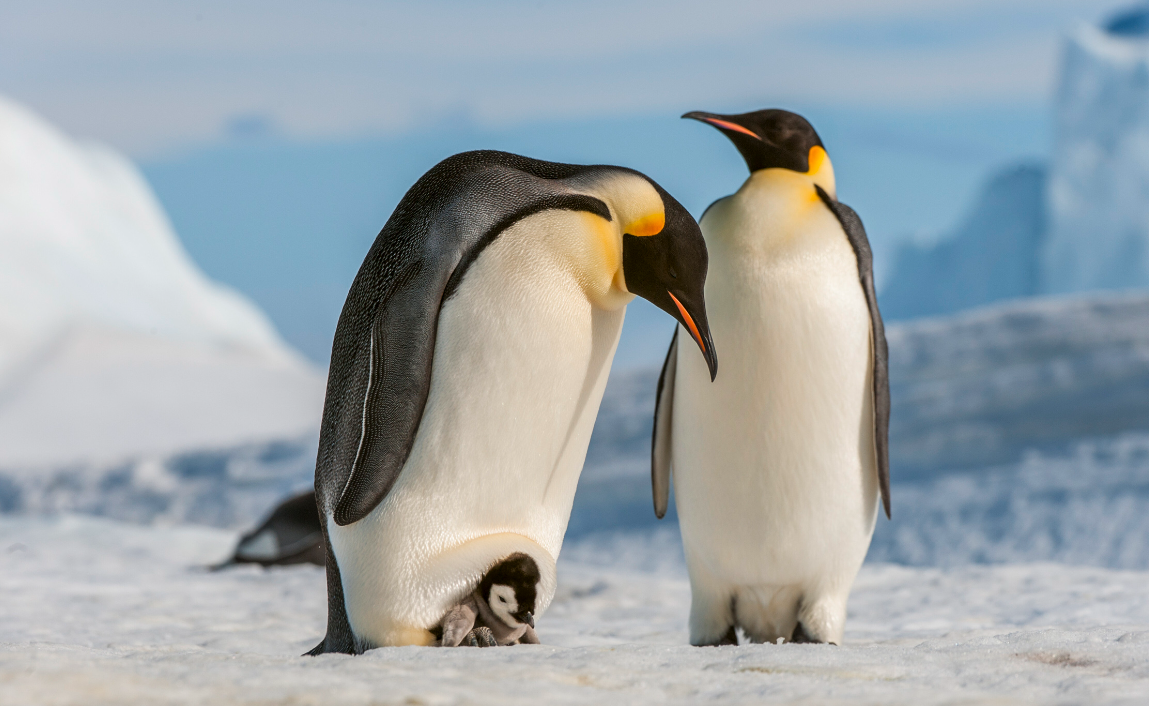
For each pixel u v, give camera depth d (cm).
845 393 855
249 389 10606
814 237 857
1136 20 16088
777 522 859
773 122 905
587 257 719
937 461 4159
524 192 721
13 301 14438
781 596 902
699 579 918
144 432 9231
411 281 700
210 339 17438
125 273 17650
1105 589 1307
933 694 489
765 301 838
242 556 2019
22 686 441
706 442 863
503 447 711
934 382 5053
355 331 738
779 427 845
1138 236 14425
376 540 705
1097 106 14862
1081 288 14900
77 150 19862
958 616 1201
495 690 477
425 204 733
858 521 880
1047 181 15275
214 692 451
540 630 1161
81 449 8806
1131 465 3750
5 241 16012
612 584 1612
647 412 5350
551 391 719
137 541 2392
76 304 15475
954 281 18975
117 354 11825
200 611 1260
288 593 1487
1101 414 4359
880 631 1091
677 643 1020
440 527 706
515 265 705
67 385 10512
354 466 706
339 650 758
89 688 447
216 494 5034
